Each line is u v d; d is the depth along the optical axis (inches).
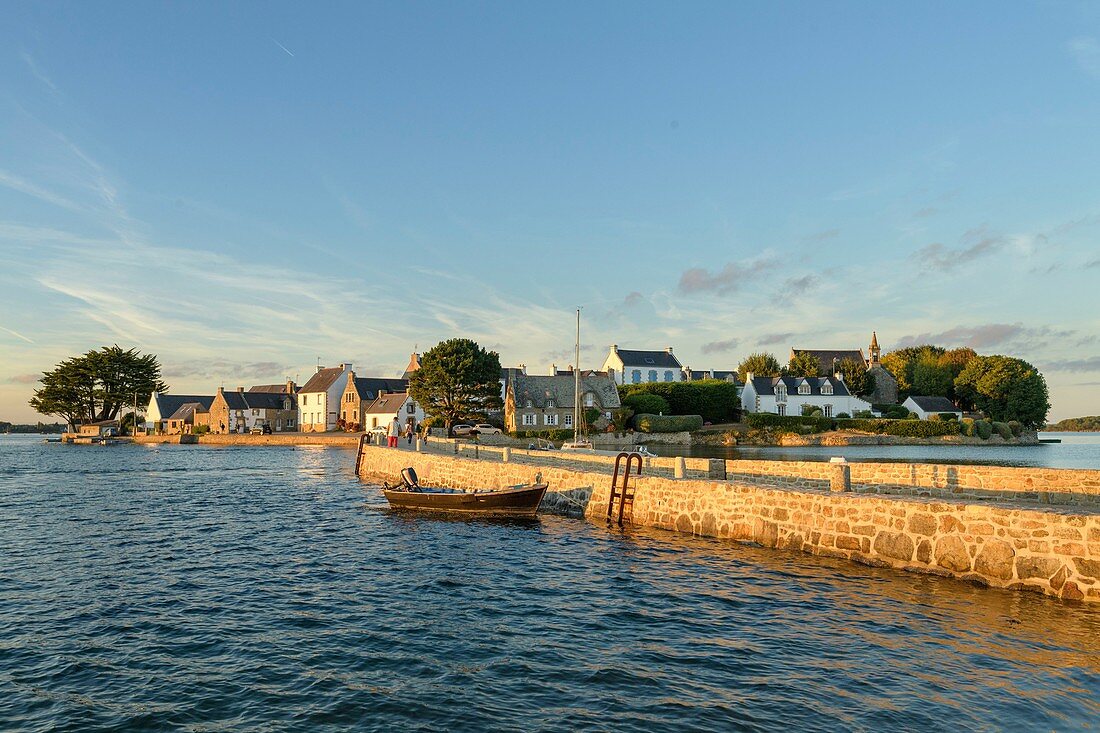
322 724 378.0
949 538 634.8
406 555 842.2
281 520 1146.0
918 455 2938.0
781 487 840.3
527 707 396.2
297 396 5315.0
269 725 377.4
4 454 3351.4
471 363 3489.2
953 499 744.3
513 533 991.6
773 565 724.0
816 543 756.6
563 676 442.6
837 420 4023.1
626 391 4320.9
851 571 682.8
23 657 487.5
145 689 429.4
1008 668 433.1
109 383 5359.3
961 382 4881.9
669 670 449.4
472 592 660.1
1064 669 429.4
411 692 420.2
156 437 4539.9
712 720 374.3
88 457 3085.6
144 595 656.4
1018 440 4151.1
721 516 883.4
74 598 645.9
